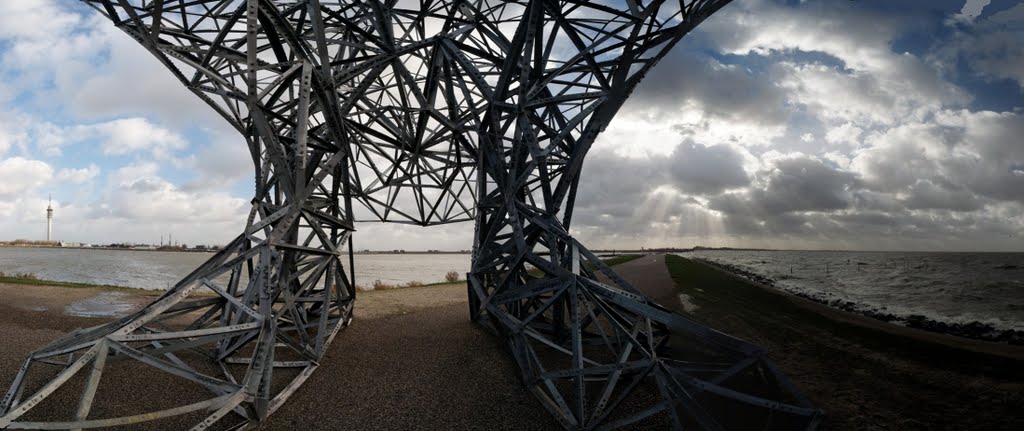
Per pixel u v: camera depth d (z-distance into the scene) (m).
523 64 7.75
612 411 6.24
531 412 6.83
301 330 8.41
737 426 6.08
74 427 4.74
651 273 32.12
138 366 8.31
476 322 13.02
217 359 8.43
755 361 6.01
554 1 7.25
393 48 8.56
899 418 6.44
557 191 8.52
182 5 7.42
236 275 8.70
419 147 11.79
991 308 22.84
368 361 9.17
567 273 7.16
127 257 96.19
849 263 90.75
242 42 8.70
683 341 9.88
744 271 48.44
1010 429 6.05
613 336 10.52
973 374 8.28
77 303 16.14
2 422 4.63
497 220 9.93
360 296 19.67
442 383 7.95
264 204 8.59
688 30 7.18
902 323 17.39
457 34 9.14
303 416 6.51
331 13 7.54
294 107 9.02
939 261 103.75
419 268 75.56
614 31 7.27
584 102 10.12
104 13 7.08
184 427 6.06
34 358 6.30
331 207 10.42
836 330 12.30
